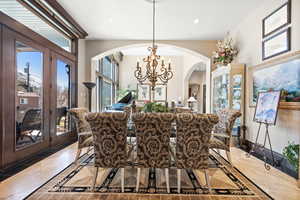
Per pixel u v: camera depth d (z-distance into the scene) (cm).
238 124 453
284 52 321
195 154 228
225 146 312
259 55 395
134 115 221
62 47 478
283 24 323
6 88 294
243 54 462
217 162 339
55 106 436
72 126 517
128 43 606
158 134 225
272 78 349
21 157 330
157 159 229
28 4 338
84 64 601
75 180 260
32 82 357
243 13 424
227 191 233
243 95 448
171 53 992
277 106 300
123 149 229
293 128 300
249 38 434
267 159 354
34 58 361
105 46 606
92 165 317
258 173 290
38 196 217
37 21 373
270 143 346
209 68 607
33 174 278
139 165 231
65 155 370
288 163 312
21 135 332
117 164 230
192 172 292
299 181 246
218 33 547
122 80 1085
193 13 423
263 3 378
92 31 532
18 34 316
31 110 356
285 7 318
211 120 219
